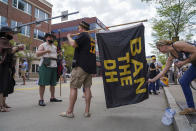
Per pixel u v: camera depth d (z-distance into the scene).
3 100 3.65
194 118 2.59
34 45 24.58
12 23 21.09
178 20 12.73
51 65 4.21
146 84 3.00
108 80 3.15
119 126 2.62
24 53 20.11
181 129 2.11
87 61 3.02
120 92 3.11
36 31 25.19
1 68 3.35
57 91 7.28
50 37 4.26
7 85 3.45
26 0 23.19
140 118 3.06
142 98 2.99
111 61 3.17
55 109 3.67
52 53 4.32
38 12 25.86
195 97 4.66
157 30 14.38
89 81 3.19
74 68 3.06
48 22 28.03
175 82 10.91
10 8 20.77
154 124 2.73
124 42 3.17
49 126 2.58
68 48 28.83
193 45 2.73
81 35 3.03
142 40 3.06
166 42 2.89
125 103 3.05
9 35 3.41
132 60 3.11
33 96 5.54
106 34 3.25
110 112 3.49
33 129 2.44
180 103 3.80
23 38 19.66
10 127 2.51
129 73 3.10
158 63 7.91
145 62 3.02
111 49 3.20
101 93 6.81
